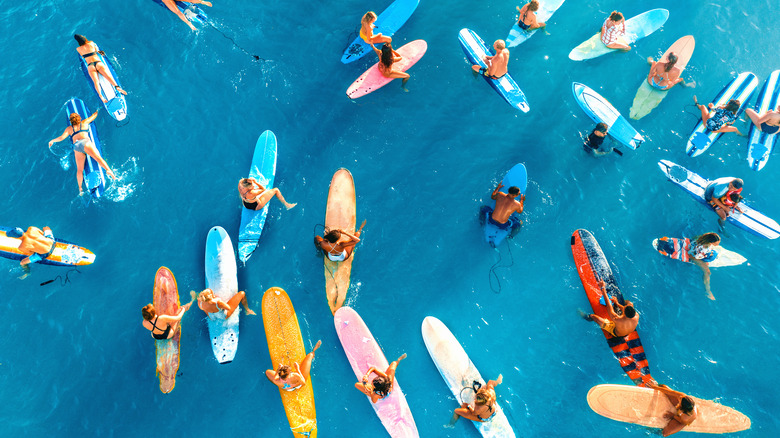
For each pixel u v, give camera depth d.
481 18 11.58
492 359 9.02
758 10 11.44
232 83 11.11
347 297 9.40
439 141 10.58
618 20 10.72
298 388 8.87
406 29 11.52
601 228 9.80
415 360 9.02
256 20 11.64
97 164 10.29
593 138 10.04
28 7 11.93
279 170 10.35
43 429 8.77
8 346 9.24
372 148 10.53
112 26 11.61
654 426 8.48
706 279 9.38
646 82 10.88
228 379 8.98
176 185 10.30
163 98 10.98
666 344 9.03
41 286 9.59
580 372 8.91
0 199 10.23
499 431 8.56
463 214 9.98
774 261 9.54
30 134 10.73
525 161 10.34
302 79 11.13
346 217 9.92
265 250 9.72
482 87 10.99
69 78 11.16
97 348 9.21
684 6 11.55
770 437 8.42
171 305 9.33
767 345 9.00
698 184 9.97
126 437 8.73
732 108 9.94
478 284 9.51
